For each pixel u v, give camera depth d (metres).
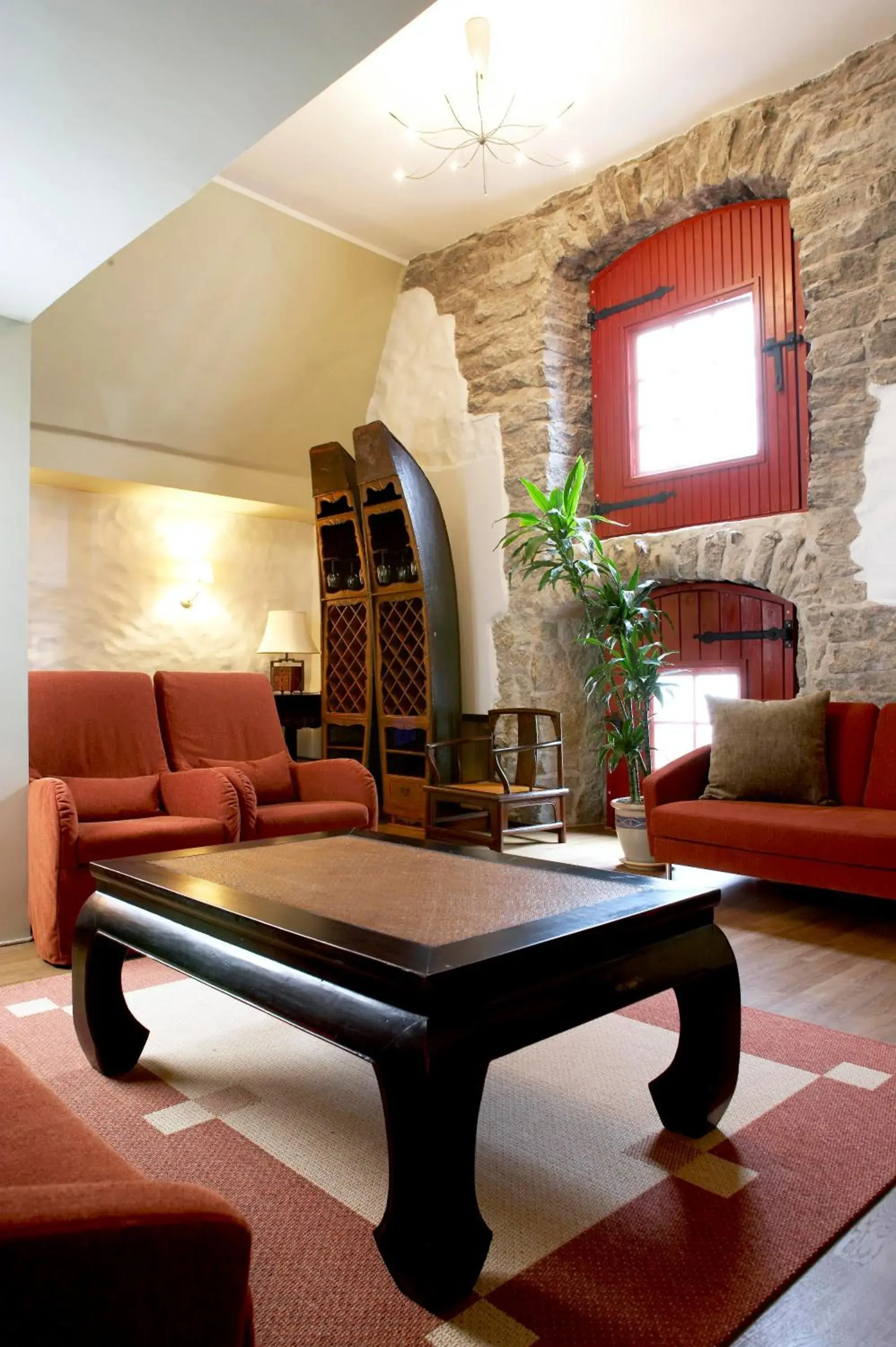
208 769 3.60
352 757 5.73
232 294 5.10
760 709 3.81
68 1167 0.92
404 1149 1.25
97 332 4.75
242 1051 2.17
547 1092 1.92
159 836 3.03
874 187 3.93
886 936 3.13
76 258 2.63
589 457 5.41
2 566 3.15
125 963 2.90
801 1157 1.64
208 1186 1.56
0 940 3.11
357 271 5.63
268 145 4.51
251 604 6.24
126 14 1.64
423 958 1.32
